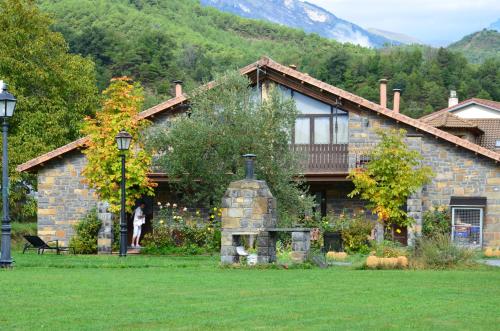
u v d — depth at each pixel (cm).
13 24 4128
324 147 3177
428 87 6706
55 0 10644
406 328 1005
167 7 12450
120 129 2708
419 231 2864
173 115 3125
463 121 3725
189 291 1365
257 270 1852
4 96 1898
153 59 7875
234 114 2575
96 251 2936
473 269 1958
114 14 10494
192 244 2830
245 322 1041
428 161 3150
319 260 1998
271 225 2002
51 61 4231
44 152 3956
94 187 2986
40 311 1120
